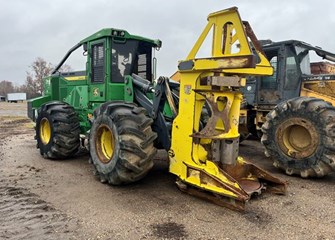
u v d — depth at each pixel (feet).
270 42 25.62
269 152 19.58
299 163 17.97
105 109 15.83
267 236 10.55
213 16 13.42
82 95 21.66
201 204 13.20
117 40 18.79
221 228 11.09
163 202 13.44
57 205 13.19
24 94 179.73
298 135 18.52
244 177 14.55
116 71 18.95
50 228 11.06
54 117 21.17
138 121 14.56
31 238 10.34
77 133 21.61
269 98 24.99
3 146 27.81
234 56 12.09
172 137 14.60
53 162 21.20
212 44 13.53
